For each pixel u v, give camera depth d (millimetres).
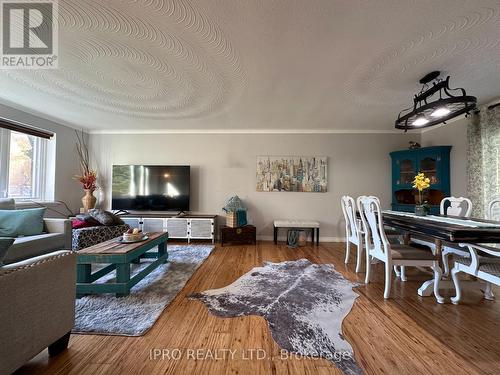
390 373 1177
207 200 4500
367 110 3314
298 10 1479
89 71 2281
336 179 4434
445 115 2148
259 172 4457
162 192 4379
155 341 1415
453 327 1597
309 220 4402
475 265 1726
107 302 1887
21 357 1052
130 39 1788
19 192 3473
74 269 1387
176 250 3582
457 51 1885
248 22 1594
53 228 2742
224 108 3289
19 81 2502
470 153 3109
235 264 2943
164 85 2568
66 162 4121
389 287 2037
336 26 1618
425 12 1479
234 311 1777
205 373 1169
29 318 1091
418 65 2098
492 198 2844
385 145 4410
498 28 1607
